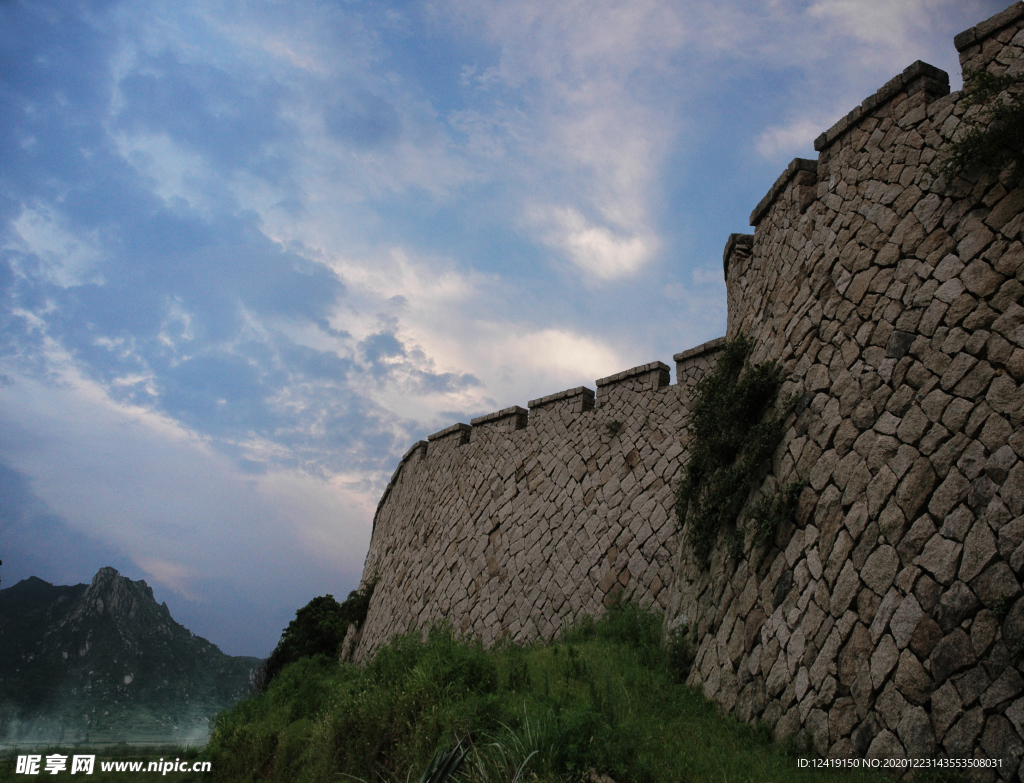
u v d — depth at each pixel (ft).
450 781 19.01
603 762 17.83
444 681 27.76
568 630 43.98
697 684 27.27
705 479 32.91
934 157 24.07
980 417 19.16
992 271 20.51
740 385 30.66
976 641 17.08
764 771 18.31
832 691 20.47
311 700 44.98
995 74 22.53
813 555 23.25
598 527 47.24
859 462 22.63
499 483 60.54
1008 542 17.20
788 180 33.45
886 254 24.84
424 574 66.90
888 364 22.99
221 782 36.68
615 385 51.72
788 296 30.91
